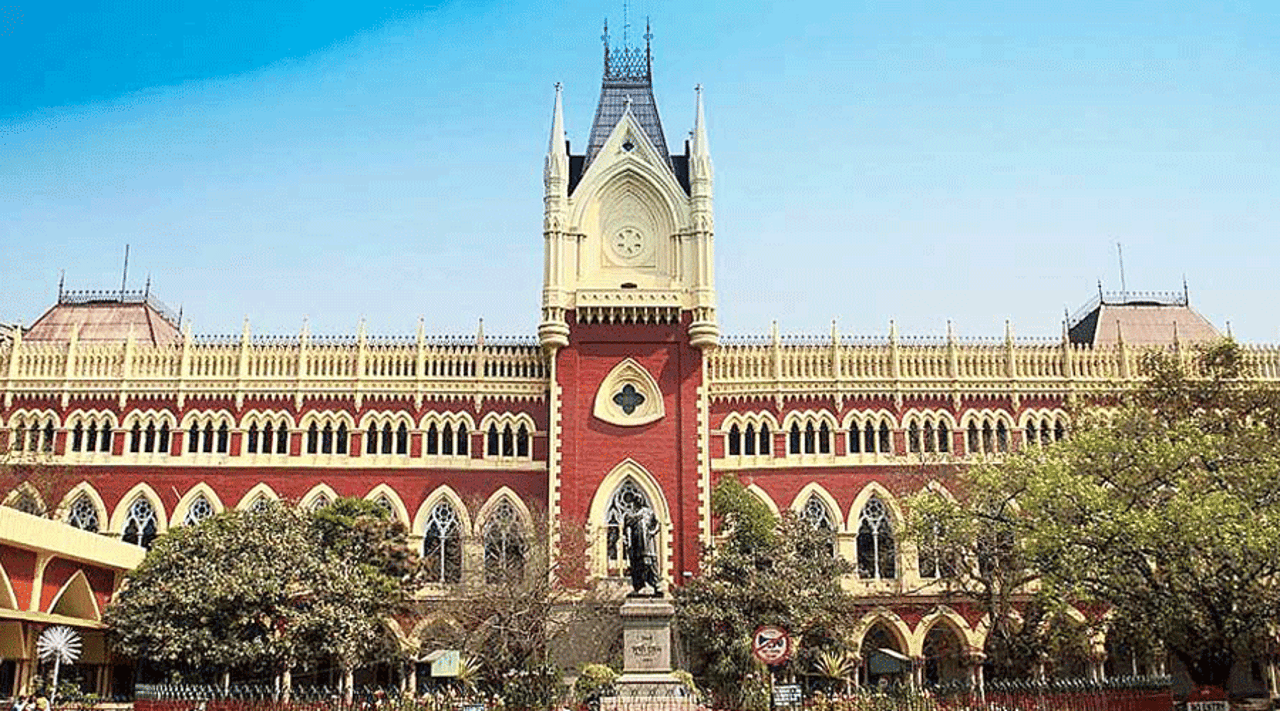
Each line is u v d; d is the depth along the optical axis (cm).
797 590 6588
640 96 8719
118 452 7794
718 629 6556
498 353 8112
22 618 5688
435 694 5294
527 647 6506
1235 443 5112
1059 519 4944
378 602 6475
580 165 8588
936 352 8156
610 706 3884
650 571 4372
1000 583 6506
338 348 8062
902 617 7619
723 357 8150
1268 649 5031
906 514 6962
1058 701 4600
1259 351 8188
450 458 7906
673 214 8194
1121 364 8169
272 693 5034
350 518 6988
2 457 7531
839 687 6719
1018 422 8019
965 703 4700
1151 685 4644
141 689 4981
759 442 8000
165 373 7975
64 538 6038
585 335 7981
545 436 7950
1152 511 4709
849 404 8050
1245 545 4431
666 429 7844
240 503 7744
